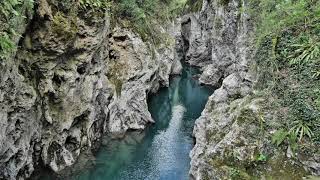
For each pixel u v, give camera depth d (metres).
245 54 17.02
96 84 17.08
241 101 13.55
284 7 13.70
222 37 28.11
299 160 9.77
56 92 14.64
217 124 13.99
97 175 14.95
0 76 10.72
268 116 10.87
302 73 11.21
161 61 27.47
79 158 15.84
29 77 13.53
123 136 18.98
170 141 18.81
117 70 19.92
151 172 15.45
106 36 18.41
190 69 36.94
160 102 26.09
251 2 18.84
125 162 16.22
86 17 15.49
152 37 25.58
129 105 20.05
